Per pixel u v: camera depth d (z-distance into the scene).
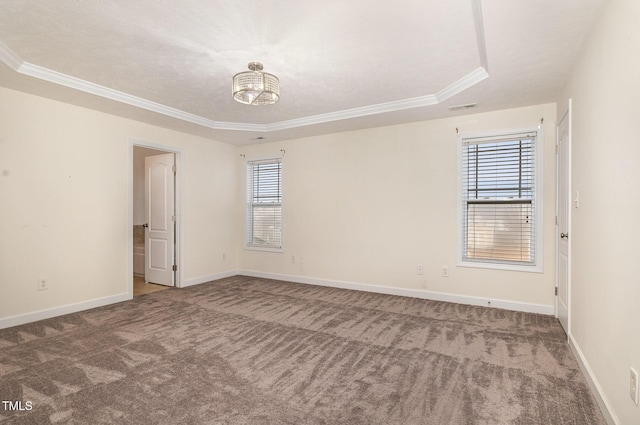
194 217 5.20
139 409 1.89
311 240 5.23
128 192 4.27
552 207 3.59
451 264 4.14
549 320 3.41
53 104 3.56
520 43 2.32
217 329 3.19
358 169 4.81
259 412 1.87
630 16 1.55
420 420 1.80
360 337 2.99
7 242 3.24
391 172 4.55
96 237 3.95
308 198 5.26
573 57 2.52
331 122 4.39
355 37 2.43
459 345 2.80
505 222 3.89
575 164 2.64
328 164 5.07
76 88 3.22
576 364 2.45
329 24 2.26
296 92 3.56
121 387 2.12
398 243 4.50
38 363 2.46
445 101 3.54
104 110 3.90
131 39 2.46
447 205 4.16
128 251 4.28
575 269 2.61
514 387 2.13
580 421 1.79
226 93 3.59
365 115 4.06
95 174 3.94
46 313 3.49
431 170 4.27
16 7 2.06
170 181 5.06
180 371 2.34
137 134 4.38
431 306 3.95
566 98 2.99
